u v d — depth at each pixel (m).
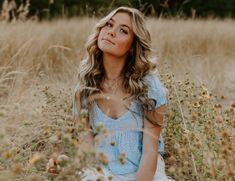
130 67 2.56
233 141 2.46
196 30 7.90
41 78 4.44
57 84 4.18
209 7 15.58
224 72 5.57
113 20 2.52
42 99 3.48
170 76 3.29
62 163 1.88
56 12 13.12
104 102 2.53
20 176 2.31
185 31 7.82
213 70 5.34
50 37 6.21
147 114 2.51
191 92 3.05
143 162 2.40
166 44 6.37
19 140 2.75
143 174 2.37
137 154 2.47
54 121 2.98
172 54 6.09
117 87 2.56
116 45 2.47
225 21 11.00
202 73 5.15
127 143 2.45
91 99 2.47
